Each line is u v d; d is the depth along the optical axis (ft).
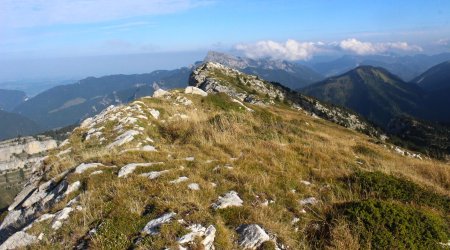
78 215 32.32
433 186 46.60
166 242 26.17
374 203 30.94
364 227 28.60
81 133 76.95
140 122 76.48
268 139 59.21
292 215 32.01
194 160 43.88
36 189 46.96
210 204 32.42
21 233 32.27
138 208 31.45
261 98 354.13
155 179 37.55
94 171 41.81
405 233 27.91
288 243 27.81
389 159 69.87
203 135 58.44
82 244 28.55
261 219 29.68
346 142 81.92
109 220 29.96
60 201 37.73
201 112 99.19
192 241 26.35
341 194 37.78
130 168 40.88
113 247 26.99
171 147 54.54
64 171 49.06
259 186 36.37
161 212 30.58
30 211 41.45
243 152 48.91
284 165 44.27
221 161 43.32
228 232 28.27
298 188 37.70
